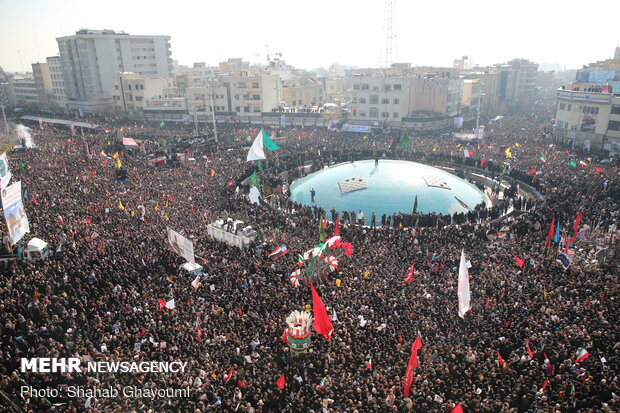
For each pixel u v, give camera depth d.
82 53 149.38
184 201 51.28
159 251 35.56
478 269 34.97
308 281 32.88
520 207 54.16
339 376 21.77
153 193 52.66
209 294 29.61
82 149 77.56
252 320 26.50
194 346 23.67
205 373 21.47
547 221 45.16
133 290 28.84
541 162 66.94
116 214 44.22
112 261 32.12
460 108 126.19
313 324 25.39
